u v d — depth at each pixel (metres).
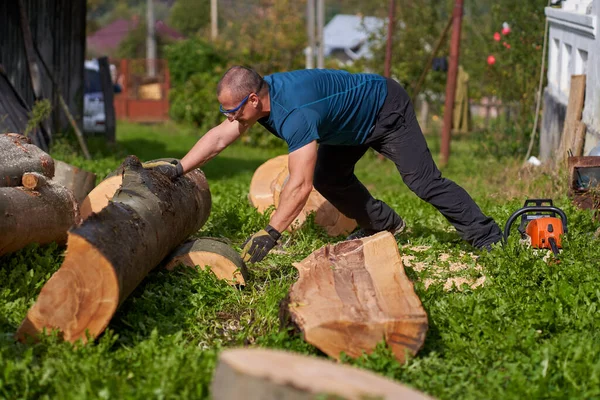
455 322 4.73
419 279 6.02
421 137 6.18
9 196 5.61
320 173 6.61
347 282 4.98
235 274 5.80
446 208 6.31
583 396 3.88
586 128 9.94
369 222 6.93
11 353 4.33
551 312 4.88
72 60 14.84
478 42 19.09
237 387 3.05
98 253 4.40
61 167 7.72
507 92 16.78
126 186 5.49
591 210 7.49
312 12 27.12
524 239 6.45
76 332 4.47
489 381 4.11
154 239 5.25
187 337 4.94
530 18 16.09
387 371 4.13
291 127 5.27
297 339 4.51
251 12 36.75
